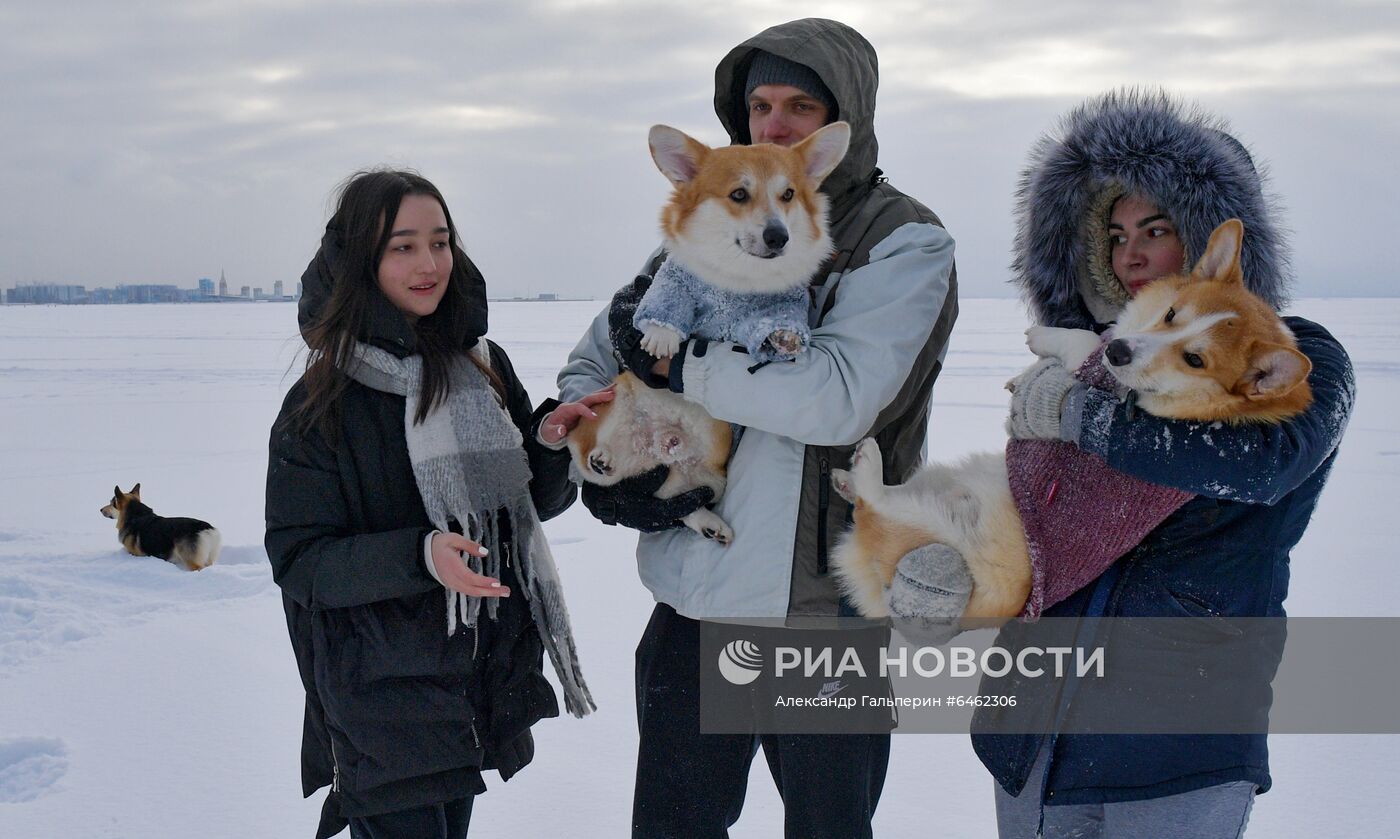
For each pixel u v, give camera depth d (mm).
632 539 5945
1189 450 1693
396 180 2191
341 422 2166
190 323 48531
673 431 2221
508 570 2381
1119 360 1773
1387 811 2688
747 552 2113
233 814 2811
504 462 2283
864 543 2059
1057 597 1884
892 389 2025
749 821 2844
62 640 4277
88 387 16438
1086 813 1999
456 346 2318
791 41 2271
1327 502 6555
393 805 2117
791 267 2232
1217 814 1779
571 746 3279
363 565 2049
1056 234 2148
